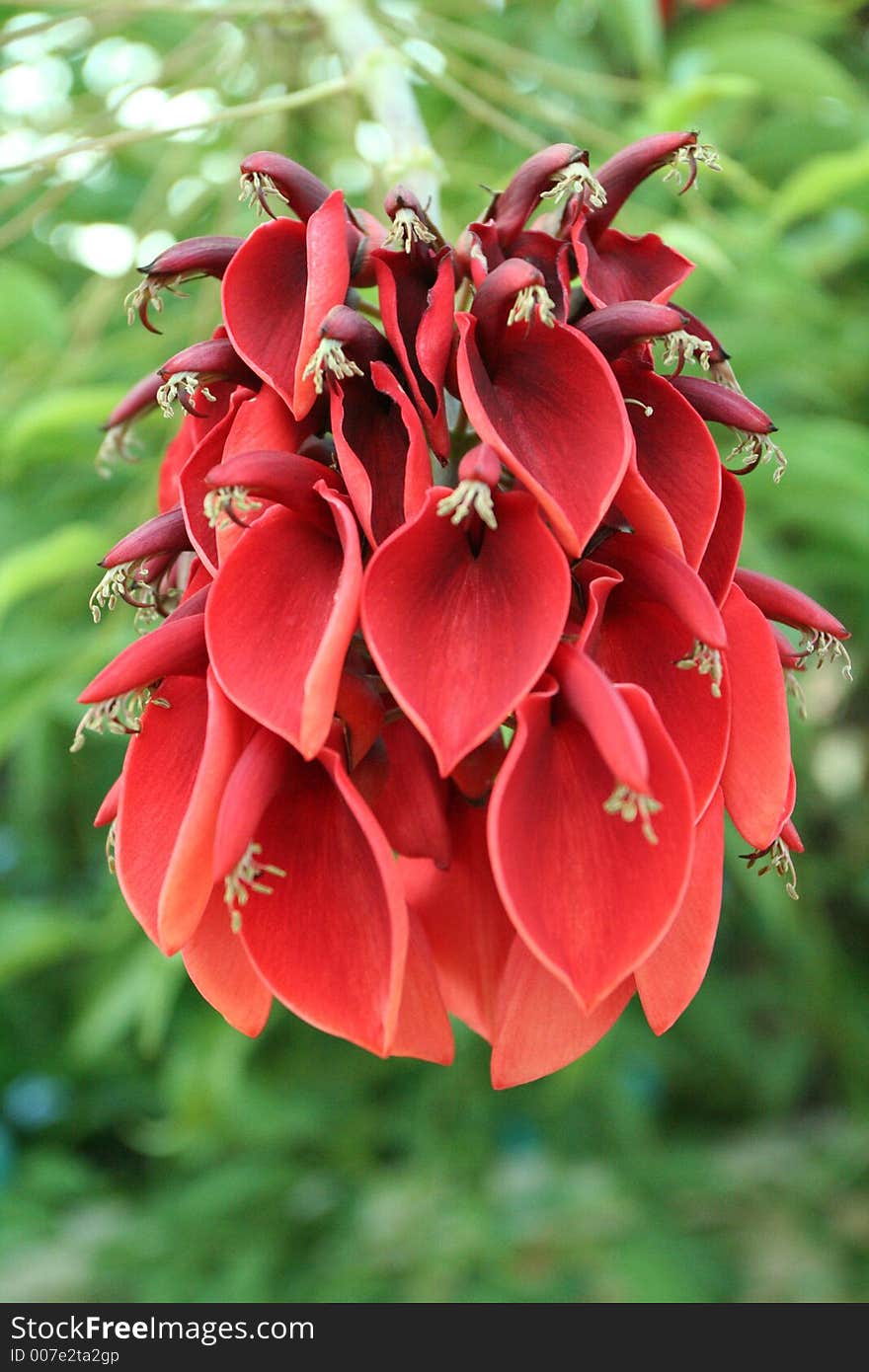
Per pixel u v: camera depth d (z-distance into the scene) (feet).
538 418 1.34
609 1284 3.13
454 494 1.27
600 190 1.40
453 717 1.28
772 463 2.41
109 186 2.95
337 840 1.36
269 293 1.38
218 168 2.64
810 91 2.54
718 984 3.97
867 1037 3.70
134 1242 3.57
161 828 1.39
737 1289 3.34
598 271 1.44
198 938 1.39
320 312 1.33
